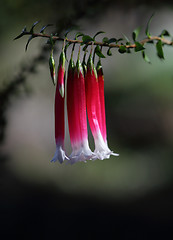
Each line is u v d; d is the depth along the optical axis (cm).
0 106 24
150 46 28
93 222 42
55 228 40
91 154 21
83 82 21
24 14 28
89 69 21
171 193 48
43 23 27
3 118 24
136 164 54
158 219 41
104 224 41
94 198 48
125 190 50
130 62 53
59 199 48
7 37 31
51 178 55
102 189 51
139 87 52
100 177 53
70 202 47
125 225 41
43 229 39
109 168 55
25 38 32
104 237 38
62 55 20
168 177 51
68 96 21
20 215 41
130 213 44
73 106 21
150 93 52
